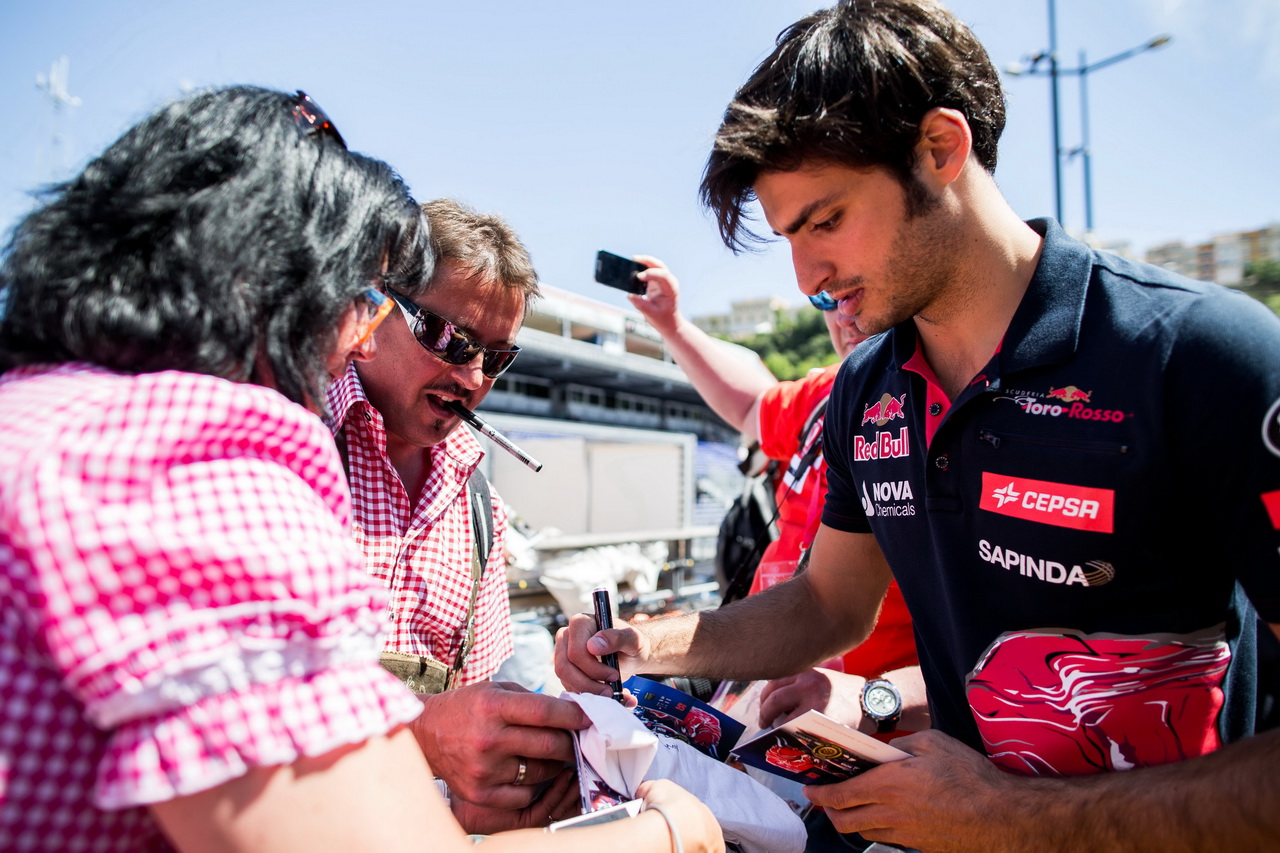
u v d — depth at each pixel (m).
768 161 1.04
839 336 2.43
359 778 0.62
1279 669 1.31
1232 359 0.88
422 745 1.12
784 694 1.57
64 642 0.55
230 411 0.64
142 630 0.55
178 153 0.72
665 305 2.97
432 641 1.64
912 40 1.01
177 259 0.67
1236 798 0.82
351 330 0.88
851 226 1.05
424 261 1.00
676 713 1.34
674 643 1.48
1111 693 1.05
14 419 0.62
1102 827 0.91
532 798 1.10
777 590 1.66
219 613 0.57
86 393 0.63
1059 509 1.02
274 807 0.58
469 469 1.73
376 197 0.87
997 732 1.16
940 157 1.03
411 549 1.61
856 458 1.39
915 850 1.33
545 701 1.05
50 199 0.74
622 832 0.81
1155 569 0.99
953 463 1.15
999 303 1.11
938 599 1.25
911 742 1.12
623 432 5.13
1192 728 1.03
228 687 0.57
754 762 1.22
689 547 5.00
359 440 1.59
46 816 0.59
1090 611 1.04
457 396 1.64
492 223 1.65
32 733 0.58
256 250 0.71
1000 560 1.10
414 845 0.63
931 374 1.21
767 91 1.08
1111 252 1.10
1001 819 0.98
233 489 0.62
